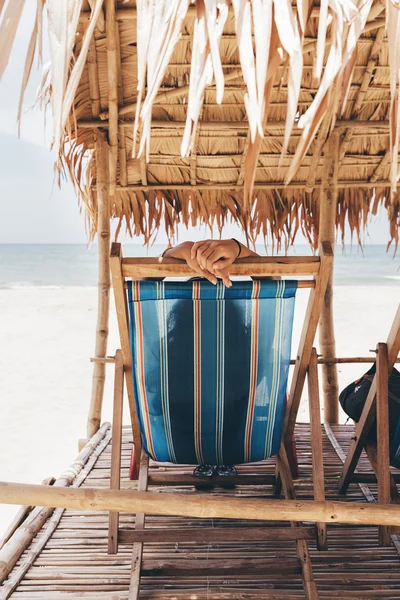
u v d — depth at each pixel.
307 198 3.86
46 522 2.16
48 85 2.66
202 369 1.79
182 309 1.72
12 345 11.02
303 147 1.12
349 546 1.96
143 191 3.79
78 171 3.46
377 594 1.69
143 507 1.38
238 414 1.87
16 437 5.87
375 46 2.58
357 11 1.12
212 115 3.11
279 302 1.73
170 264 1.67
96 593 1.69
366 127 3.11
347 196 3.84
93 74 2.70
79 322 13.66
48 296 18.83
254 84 1.09
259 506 1.40
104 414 6.57
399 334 1.84
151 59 1.14
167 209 3.87
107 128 3.08
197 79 1.14
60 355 10.09
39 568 1.83
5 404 7.11
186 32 2.44
